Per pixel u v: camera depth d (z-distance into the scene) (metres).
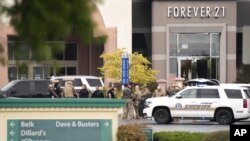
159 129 56.41
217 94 64.12
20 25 10.73
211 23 96.12
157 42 95.69
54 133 28.36
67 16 10.68
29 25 10.66
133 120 68.38
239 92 64.00
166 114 64.88
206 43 96.50
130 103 68.50
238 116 63.69
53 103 28.22
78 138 28.39
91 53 101.56
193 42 96.56
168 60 95.69
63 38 11.11
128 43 93.12
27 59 11.16
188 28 96.00
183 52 96.56
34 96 68.62
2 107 28.12
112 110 28.45
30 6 10.66
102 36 11.20
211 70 96.44
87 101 28.23
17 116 28.25
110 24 93.12
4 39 11.49
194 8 95.94
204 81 80.19
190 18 96.12
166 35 95.69
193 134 30.28
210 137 23.05
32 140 28.34
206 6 96.00
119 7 93.06
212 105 64.00
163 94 76.88
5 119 28.19
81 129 28.41
